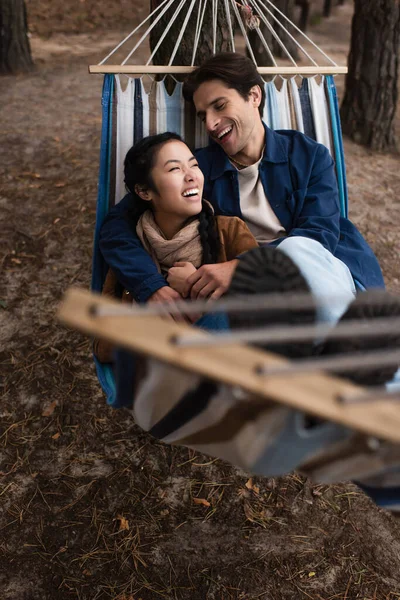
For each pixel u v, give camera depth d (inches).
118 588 92.8
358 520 103.6
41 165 205.5
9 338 136.4
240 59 92.5
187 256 88.5
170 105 103.5
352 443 42.9
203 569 95.5
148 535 99.8
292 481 109.2
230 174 99.0
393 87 231.0
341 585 94.3
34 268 157.8
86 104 263.3
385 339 49.4
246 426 43.0
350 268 95.0
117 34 401.4
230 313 49.3
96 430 116.6
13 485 106.6
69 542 98.6
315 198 97.3
